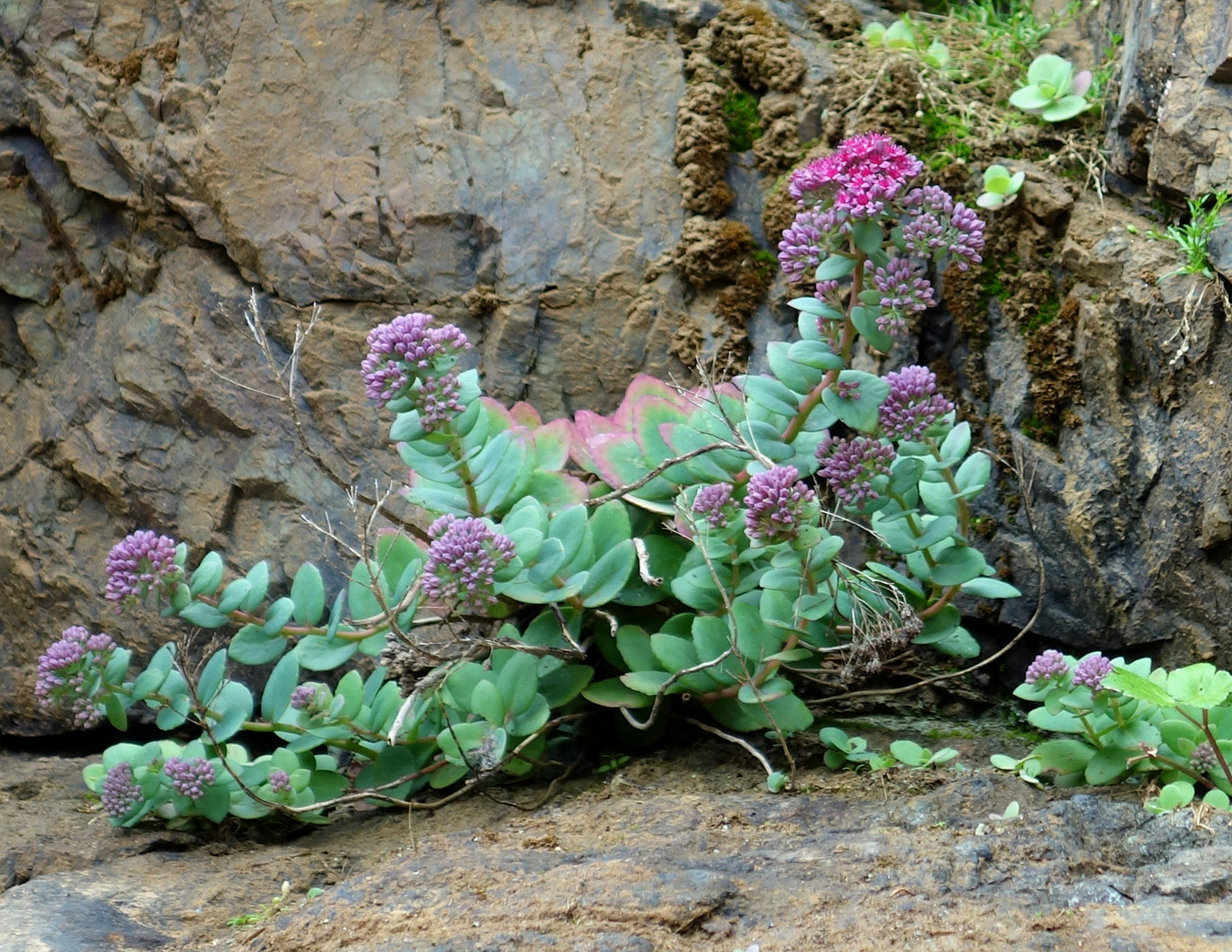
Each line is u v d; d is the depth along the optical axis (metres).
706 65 3.93
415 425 2.83
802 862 2.31
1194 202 3.19
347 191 3.89
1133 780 2.68
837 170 2.64
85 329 4.16
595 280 3.80
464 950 2.03
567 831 2.61
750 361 3.73
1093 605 3.23
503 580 2.78
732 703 3.02
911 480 2.84
